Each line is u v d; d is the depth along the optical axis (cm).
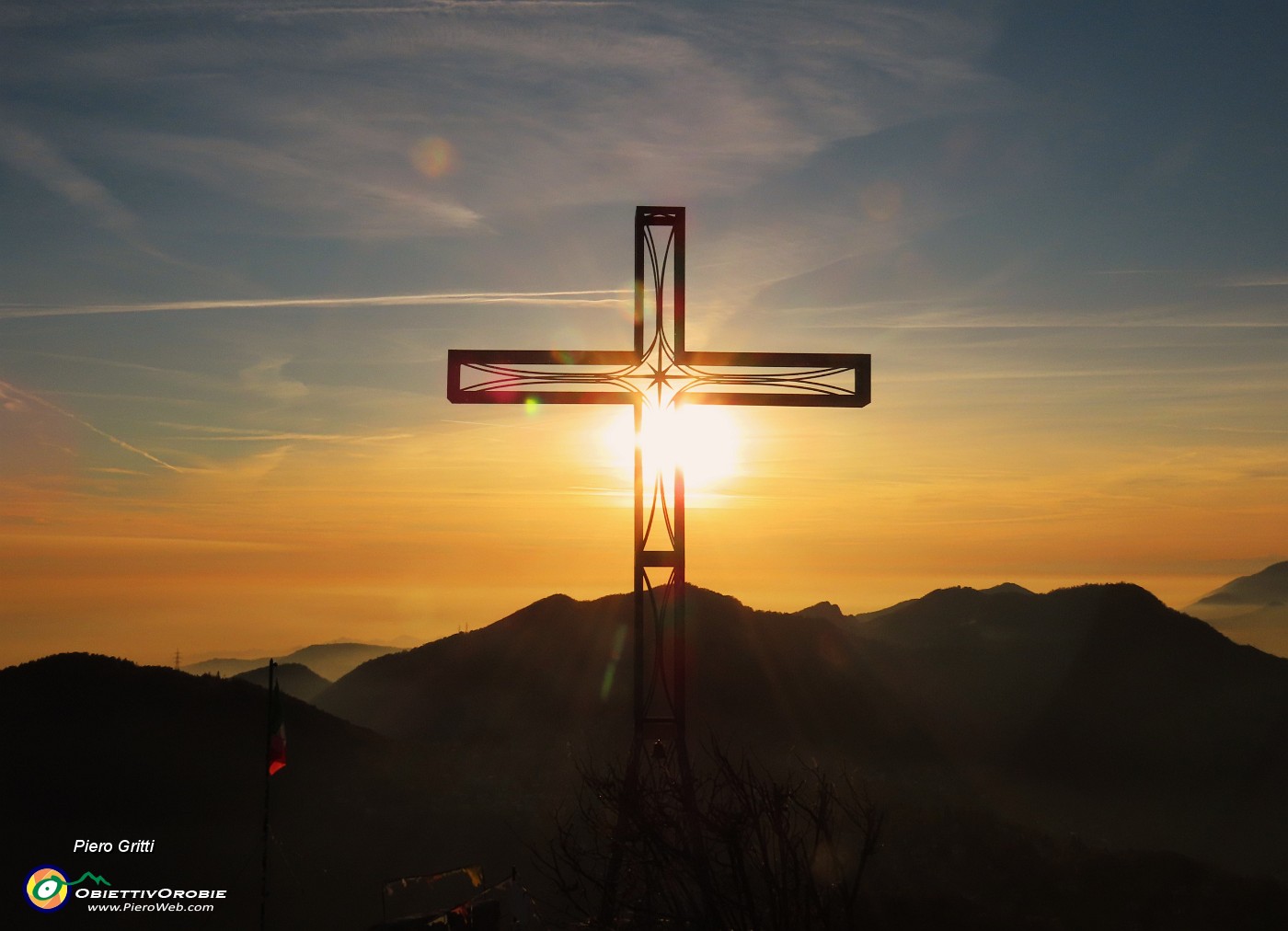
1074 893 3278
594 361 1667
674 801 1208
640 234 1672
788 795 1113
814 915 1099
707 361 1656
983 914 2700
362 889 3512
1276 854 6675
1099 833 6612
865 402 1677
